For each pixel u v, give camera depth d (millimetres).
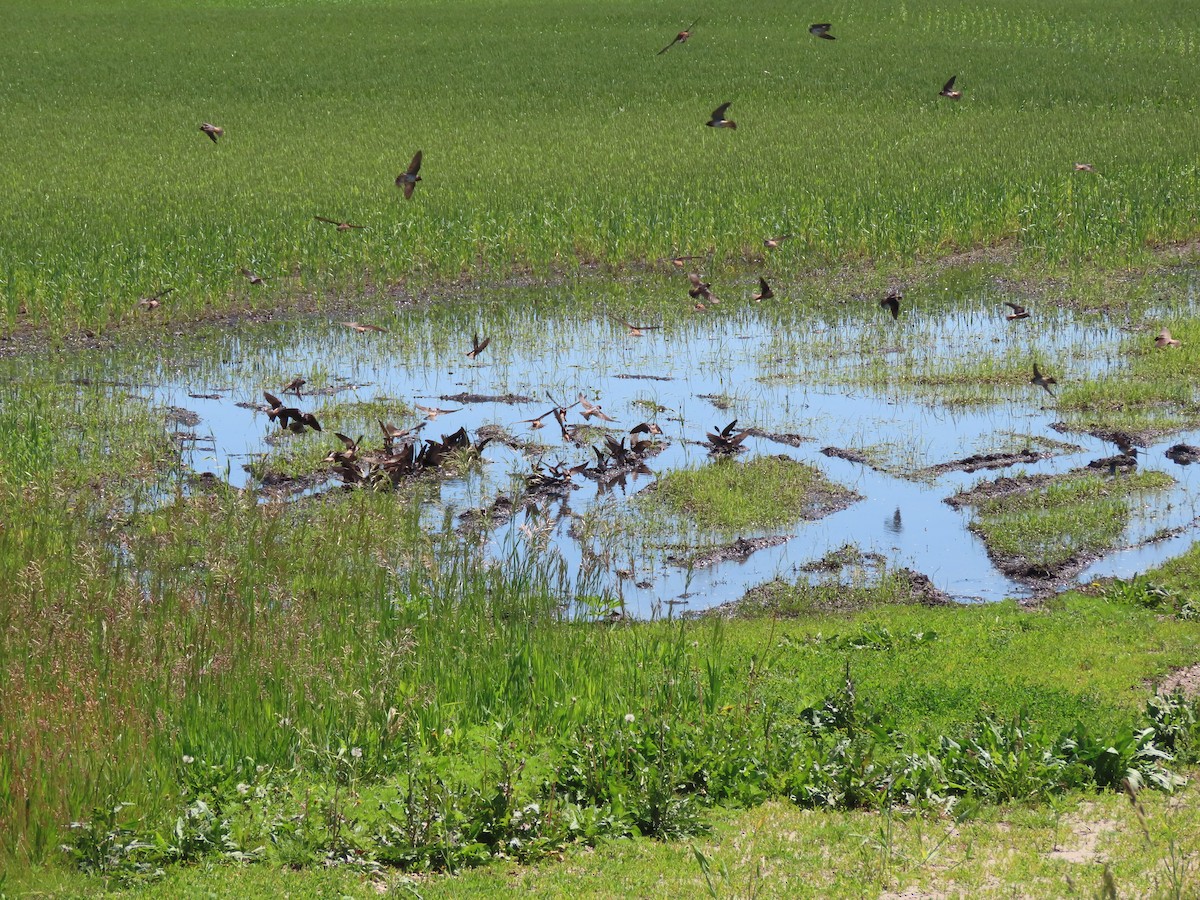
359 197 60562
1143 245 51562
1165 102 87188
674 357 40688
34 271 46125
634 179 63844
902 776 16984
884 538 28016
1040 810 16234
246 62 116375
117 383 37875
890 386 37531
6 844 14859
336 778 16328
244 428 34562
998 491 30141
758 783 17125
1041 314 43969
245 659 19453
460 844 15453
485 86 102438
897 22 132375
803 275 49094
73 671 18516
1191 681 20250
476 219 54281
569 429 34281
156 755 16781
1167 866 14383
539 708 18875
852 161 68062
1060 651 21656
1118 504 28922
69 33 134750
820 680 20359
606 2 155250
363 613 21906
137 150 77562
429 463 31719
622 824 15961
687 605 25109
